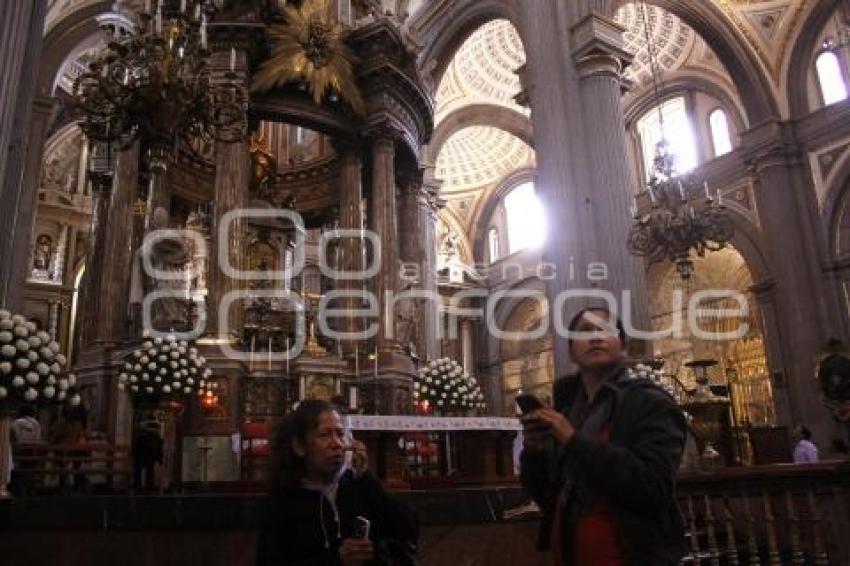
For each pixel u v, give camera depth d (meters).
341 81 11.73
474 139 26.80
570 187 11.19
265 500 2.11
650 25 20.14
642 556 1.74
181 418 8.09
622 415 1.85
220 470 7.01
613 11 13.69
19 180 6.16
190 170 13.67
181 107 6.11
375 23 12.02
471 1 16.91
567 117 11.64
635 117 22.45
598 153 11.09
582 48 11.66
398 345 11.28
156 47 5.98
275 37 11.28
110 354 10.20
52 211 22.36
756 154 18.12
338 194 14.42
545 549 2.05
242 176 10.48
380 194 11.91
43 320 21.66
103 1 15.38
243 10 11.24
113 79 6.21
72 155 23.25
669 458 1.72
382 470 5.68
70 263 22.42
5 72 5.32
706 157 20.47
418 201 13.69
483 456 6.21
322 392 10.24
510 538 4.89
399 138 12.41
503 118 23.94
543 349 25.45
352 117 12.27
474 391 8.22
